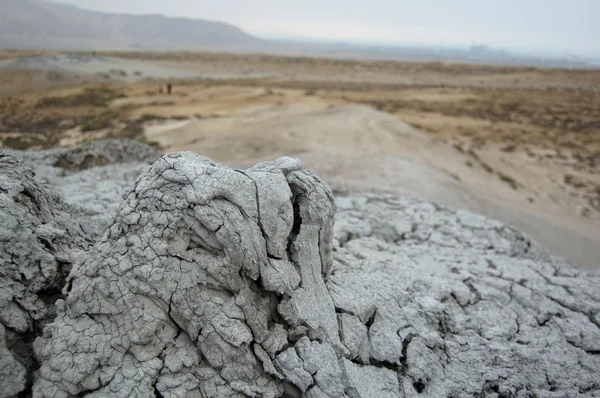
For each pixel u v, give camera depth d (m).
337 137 19.91
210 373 3.34
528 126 30.12
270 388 3.47
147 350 3.28
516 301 5.82
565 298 5.96
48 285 3.56
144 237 3.56
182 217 3.63
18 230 3.54
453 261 6.84
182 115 26.39
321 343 3.82
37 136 21.08
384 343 4.24
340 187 11.98
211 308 3.48
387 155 16.55
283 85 45.31
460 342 4.84
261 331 3.64
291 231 4.32
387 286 5.11
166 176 3.77
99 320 3.32
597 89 58.31
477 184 17.62
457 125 29.11
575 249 11.52
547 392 4.38
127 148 12.34
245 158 16.30
